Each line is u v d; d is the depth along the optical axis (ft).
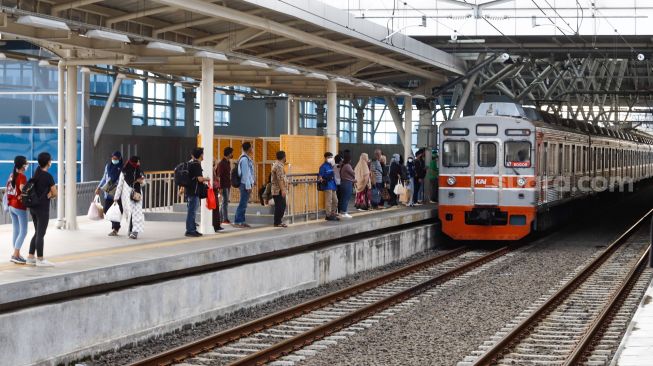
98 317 40.11
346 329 44.70
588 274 65.87
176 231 64.08
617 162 134.21
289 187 72.84
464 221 82.33
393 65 88.89
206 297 48.67
